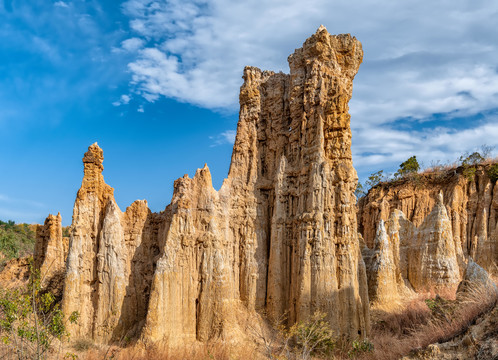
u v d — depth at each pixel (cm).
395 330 3073
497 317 1616
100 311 3062
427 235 4122
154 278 2878
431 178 6050
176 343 2823
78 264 3159
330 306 2875
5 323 2025
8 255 6562
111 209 3209
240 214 3353
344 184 3112
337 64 3391
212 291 2966
